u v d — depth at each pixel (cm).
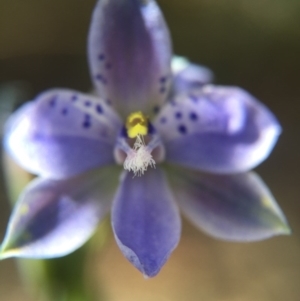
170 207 9
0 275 16
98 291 11
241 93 9
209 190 9
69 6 18
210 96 9
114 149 10
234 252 17
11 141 9
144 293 17
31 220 9
